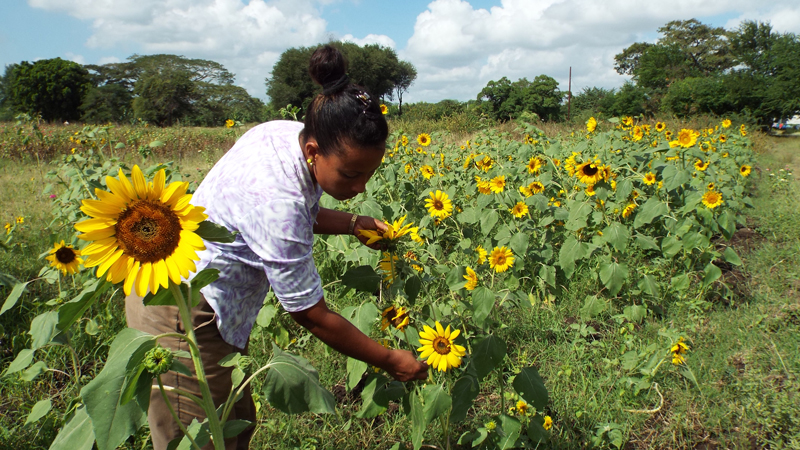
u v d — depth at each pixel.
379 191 4.80
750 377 2.79
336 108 1.44
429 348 1.76
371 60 54.28
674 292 3.92
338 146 1.46
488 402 2.69
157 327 1.71
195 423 1.51
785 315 3.60
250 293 1.77
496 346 1.93
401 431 2.50
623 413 2.62
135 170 1.03
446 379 2.14
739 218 5.09
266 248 1.51
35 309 3.59
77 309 1.14
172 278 1.04
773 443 2.35
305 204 1.58
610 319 3.70
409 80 59.78
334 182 1.58
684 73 51.75
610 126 13.88
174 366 1.13
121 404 1.07
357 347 1.65
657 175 4.86
